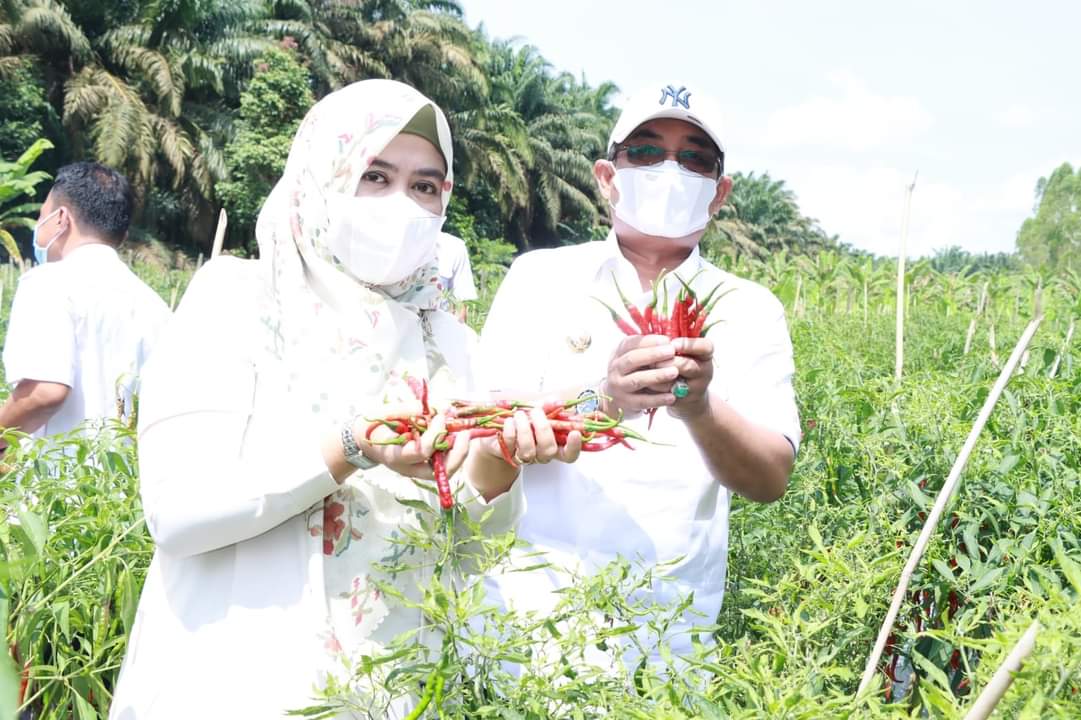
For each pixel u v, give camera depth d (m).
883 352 5.91
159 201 33.22
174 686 1.82
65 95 31.56
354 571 1.85
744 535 2.93
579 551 2.49
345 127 1.92
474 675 1.64
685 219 2.60
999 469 2.64
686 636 2.40
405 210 1.91
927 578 2.41
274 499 1.73
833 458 3.06
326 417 1.85
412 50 42.22
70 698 2.31
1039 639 1.26
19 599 2.17
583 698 1.58
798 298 10.97
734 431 2.28
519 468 1.89
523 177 47.12
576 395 2.20
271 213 1.98
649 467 2.49
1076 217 86.75
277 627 1.81
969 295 11.88
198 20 33.91
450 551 1.69
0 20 31.73
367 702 1.67
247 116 33.75
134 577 2.44
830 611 2.00
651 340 2.05
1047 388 3.25
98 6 33.41
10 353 3.44
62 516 2.47
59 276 3.50
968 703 1.47
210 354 1.84
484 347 2.68
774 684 1.61
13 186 11.59
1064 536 2.45
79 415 3.52
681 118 2.59
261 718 1.76
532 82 54.72
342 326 1.90
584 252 2.72
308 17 40.03
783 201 78.12
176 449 1.79
